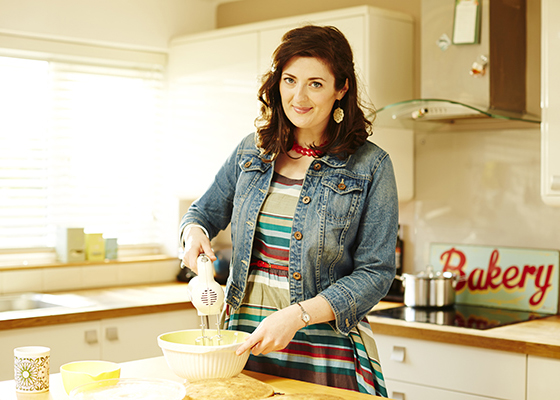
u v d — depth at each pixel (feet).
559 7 7.59
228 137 10.44
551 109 7.72
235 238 5.13
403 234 10.15
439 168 9.76
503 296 8.96
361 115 5.03
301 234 4.85
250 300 5.05
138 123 11.60
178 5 11.59
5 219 10.18
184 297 9.64
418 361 7.79
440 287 8.80
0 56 10.13
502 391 7.16
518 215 8.99
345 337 4.85
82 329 8.35
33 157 10.44
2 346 7.70
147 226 11.81
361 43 8.92
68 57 10.67
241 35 10.25
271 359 4.92
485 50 8.00
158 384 3.97
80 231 10.56
